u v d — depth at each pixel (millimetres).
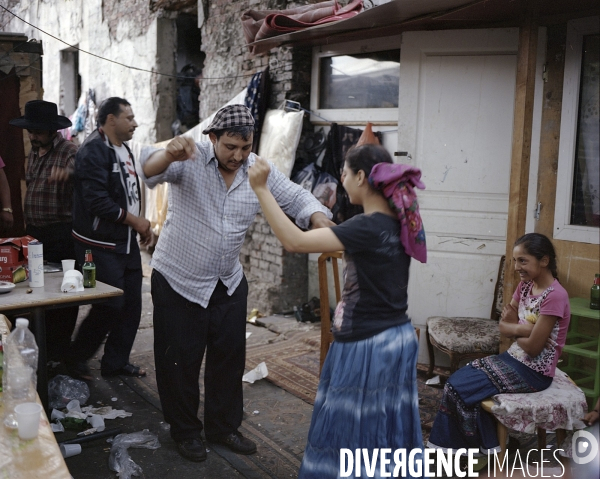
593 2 3809
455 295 4613
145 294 6789
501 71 4324
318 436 2309
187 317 3072
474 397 2973
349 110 5469
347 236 2176
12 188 5176
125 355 4336
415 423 2297
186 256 2998
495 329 4062
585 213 4309
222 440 3324
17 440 1843
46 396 3232
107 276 4023
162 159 2607
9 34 5035
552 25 4258
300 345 5086
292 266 5934
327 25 4637
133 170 4215
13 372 2102
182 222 2971
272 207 2211
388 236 2223
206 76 7129
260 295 6023
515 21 4234
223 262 3037
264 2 5977
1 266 3455
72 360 4184
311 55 5785
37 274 3432
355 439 2248
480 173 4461
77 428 3500
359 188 2299
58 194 4320
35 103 4191
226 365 3219
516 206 4012
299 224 3027
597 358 3680
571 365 4219
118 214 3932
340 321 2318
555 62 4266
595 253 4191
